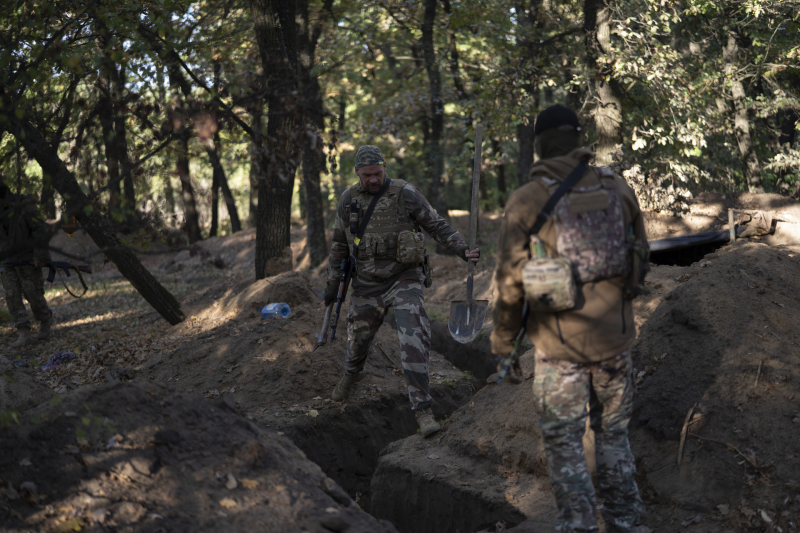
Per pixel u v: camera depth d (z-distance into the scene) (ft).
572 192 7.48
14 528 7.11
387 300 14.66
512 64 42.57
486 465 11.90
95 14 9.21
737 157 52.65
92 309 36.22
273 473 8.61
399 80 60.18
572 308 7.38
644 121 42.83
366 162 14.21
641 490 9.91
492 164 46.39
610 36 41.68
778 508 8.70
